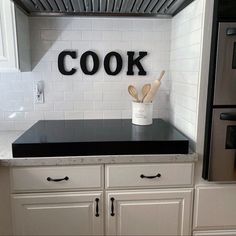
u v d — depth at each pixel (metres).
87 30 1.82
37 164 1.30
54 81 1.86
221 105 1.30
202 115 1.36
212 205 1.45
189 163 1.38
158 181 1.39
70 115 1.92
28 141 1.34
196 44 1.37
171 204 1.42
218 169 1.36
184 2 1.54
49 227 1.39
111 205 1.39
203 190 1.42
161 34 1.87
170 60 1.89
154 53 1.89
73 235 1.41
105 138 1.40
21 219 1.37
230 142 1.34
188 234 1.47
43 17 1.77
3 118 1.87
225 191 1.43
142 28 1.85
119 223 1.42
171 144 1.36
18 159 1.29
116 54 1.86
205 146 1.38
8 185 1.33
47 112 1.90
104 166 1.35
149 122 1.77
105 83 1.90
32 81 1.85
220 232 1.49
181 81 1.64
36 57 1.82
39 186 1.34
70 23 1.80
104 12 1.76
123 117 1.96
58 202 1.36
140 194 1.39
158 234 1.45
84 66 1.85
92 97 1.91
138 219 1.42
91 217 1.40
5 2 1.45
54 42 1.81
